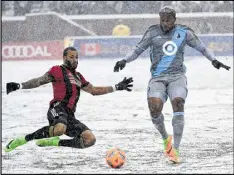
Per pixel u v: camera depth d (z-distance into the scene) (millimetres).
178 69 22734
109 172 21266
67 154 25406
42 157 24703
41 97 50031
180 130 22391
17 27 104250
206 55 22922
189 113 40125
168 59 22625
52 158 24469
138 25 110562
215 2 113688
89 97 49375
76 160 24047
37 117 38469
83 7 115500
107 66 76688
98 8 115250
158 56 22750
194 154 25375
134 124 35250
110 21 111500
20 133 31953
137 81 61094
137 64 77250
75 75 21438
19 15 114688
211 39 92875
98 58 93438
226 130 32719
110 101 46844
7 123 35688
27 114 39906
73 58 21281
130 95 50906
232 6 112688
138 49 23031
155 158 24438
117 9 114875
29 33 104812
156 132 32000
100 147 27281
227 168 22062
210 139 29672
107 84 58812
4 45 95562
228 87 56750
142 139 29688
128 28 105438
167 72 22672
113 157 22078
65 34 106562
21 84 20219
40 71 73562
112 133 31750
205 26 109125
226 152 25891
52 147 27062
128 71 69625
